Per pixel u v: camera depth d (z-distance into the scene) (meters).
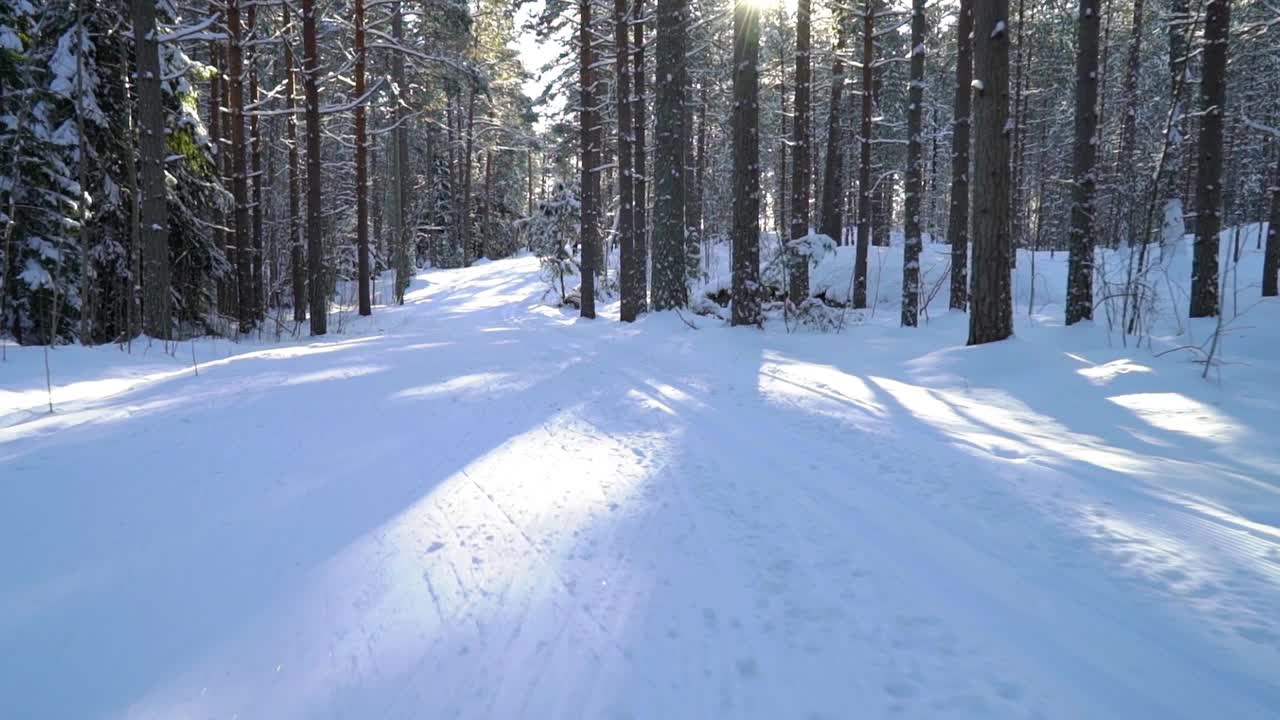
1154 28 22.81
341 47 19.91
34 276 11.18
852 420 5.54
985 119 8.86
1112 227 26.72
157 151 10.39
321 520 3.30
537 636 2.29
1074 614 2.42
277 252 24.44
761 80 25.59
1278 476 4.02
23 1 11.14
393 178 32.69
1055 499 3.59
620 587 2.66
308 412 5.70
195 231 14.06
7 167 10.89
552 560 2.91
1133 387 6.49
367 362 8.90
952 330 12.53
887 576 2.74
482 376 7.89
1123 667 2.09
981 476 4.00
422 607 2.48
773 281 14.23
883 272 19.30
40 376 6.96
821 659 2.15
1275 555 2.88
